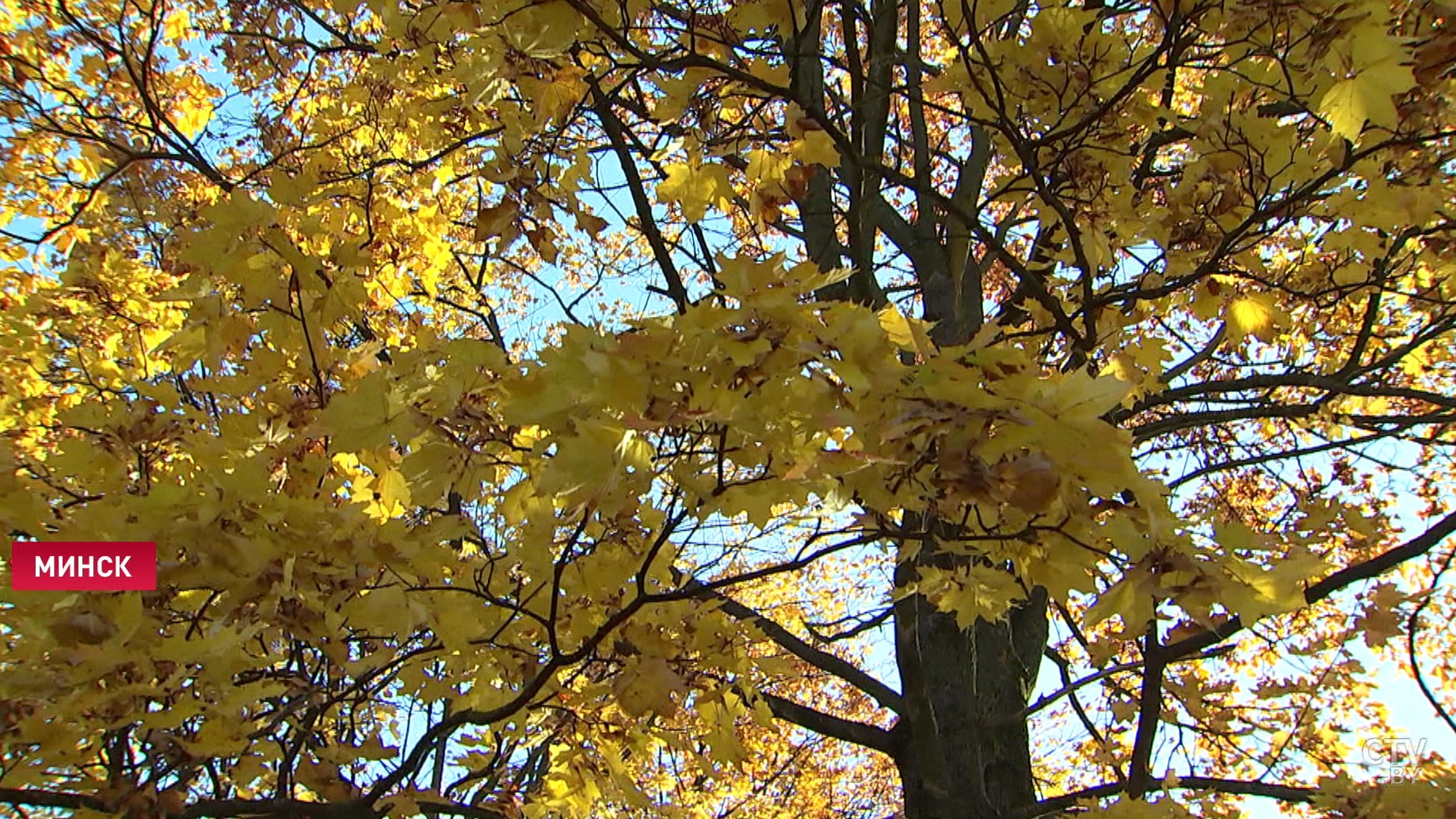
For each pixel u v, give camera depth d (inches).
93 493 76.2
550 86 87.0
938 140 185.8
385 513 78.0
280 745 86.4
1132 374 93.0
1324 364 159.2
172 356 110.7
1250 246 92.1
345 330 92.3
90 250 124.5
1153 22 94.5
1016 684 124.0
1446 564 101.8
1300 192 82.3
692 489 55.9
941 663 120.5
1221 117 88.0
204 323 72.8
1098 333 104.8
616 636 83.0
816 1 84.2
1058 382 49.2
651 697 75.7
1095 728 139.0
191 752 64.6
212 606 64.6
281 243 69.4
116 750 78.4
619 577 77.5
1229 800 140.9
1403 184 89.4
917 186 88.3
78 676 57.5
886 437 47.3
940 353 49.4
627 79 90.0
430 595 70.6
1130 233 100.1
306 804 81.0
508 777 122.6
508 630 83.0
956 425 47.5
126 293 116.1
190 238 67.9
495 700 88.5
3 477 64.4
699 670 83.7
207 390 75.9
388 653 72.4
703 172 86.8
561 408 50.8
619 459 49.3
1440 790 84.3
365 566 63.7
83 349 114.7
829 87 115.7
